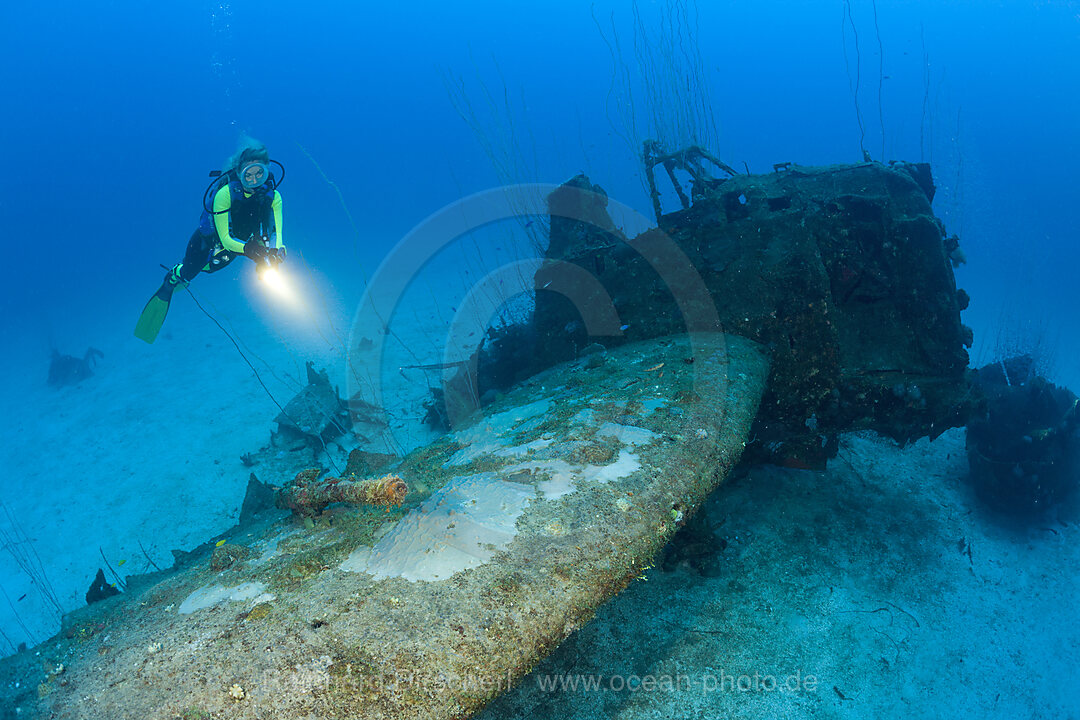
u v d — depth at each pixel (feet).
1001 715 15.20
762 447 20.77
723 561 19.67
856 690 15.67
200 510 27.25
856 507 22.18
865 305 20.81
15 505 29.73
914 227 19.99
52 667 8.48
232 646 7.66
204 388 41.63
